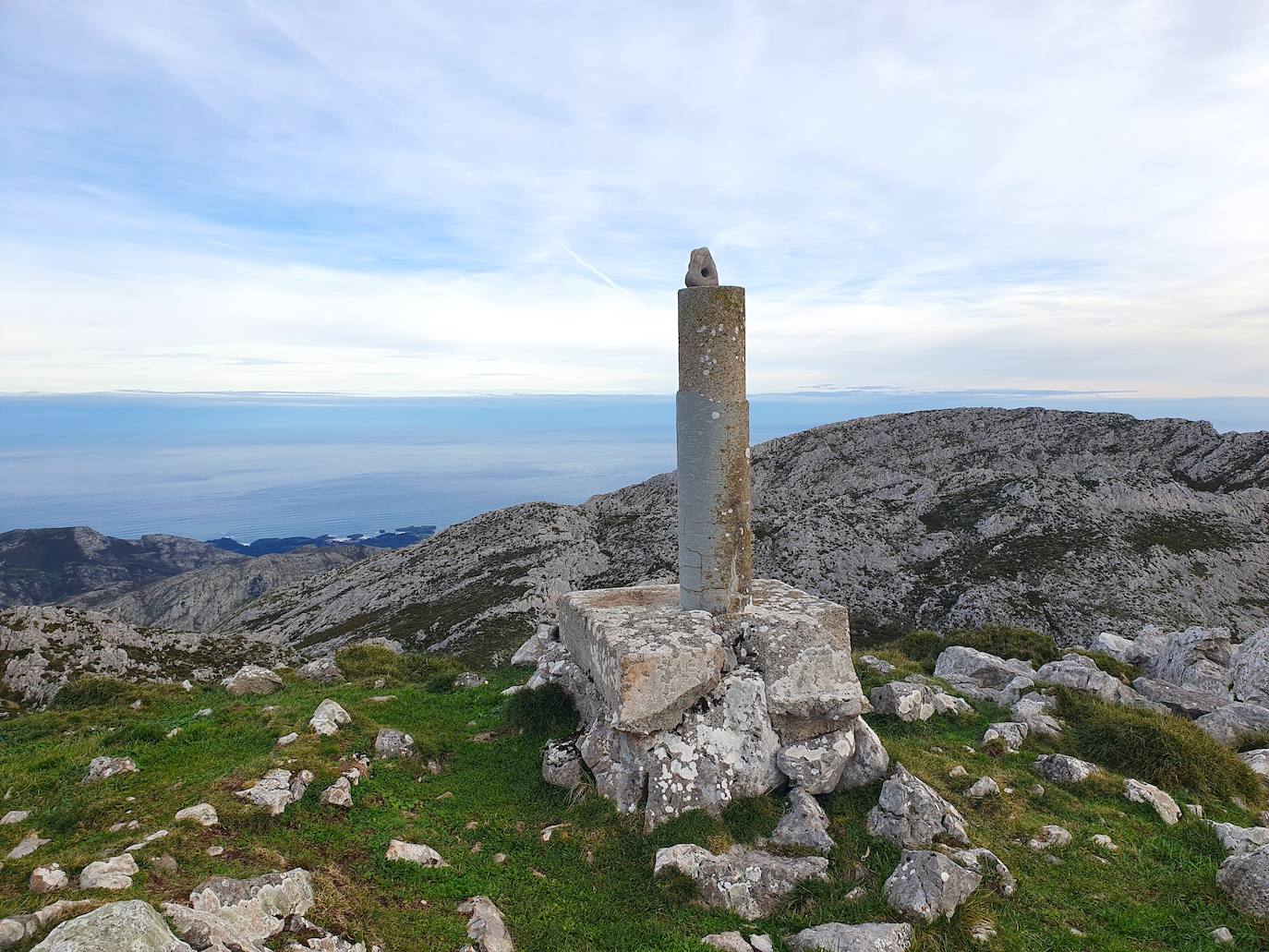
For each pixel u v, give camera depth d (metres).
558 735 12.02
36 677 20.03
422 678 19.75
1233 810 11.47
